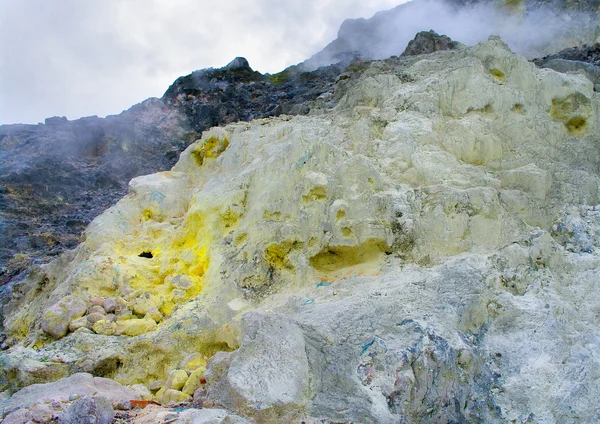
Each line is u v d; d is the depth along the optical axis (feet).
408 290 18.03
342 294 19.07
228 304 21.01
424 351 15.87
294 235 21.72
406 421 14.89
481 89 25.66
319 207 21.91
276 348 16.12
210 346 20.49
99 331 21.44
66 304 22.22
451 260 19.40
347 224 20.83
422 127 24.23
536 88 26.68
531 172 22.61
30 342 21.88
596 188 23.56
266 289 21.50
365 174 21.83
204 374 17.25
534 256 19.65
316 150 23.54
